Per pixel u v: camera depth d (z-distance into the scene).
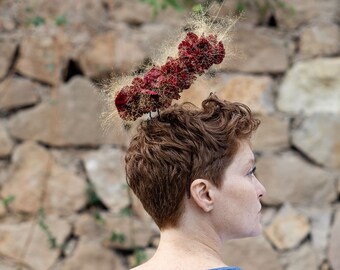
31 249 3.80
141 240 3.80
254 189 1.60
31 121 3.88
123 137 3.86
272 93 3.88
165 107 1.67
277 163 3.82
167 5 3.90
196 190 1.55
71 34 3.90
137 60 3.86
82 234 3.81
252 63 3.87
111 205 3.82
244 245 3.74
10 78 3.90
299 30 3.92
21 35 3.91
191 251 1.56
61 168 3.85
